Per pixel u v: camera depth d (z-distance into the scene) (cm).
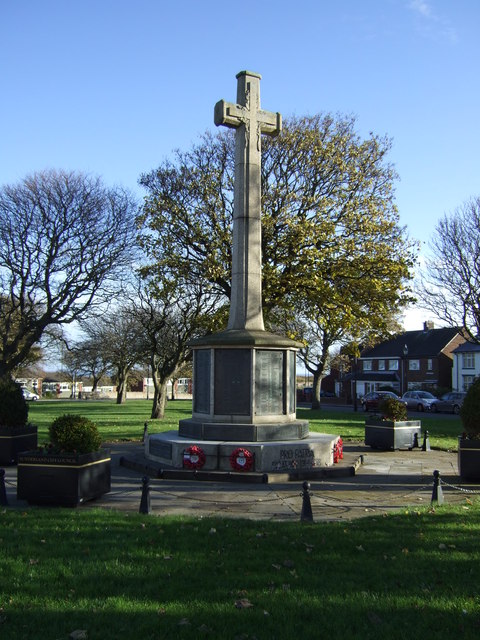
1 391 1546
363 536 734
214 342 1332
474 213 3206
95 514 862
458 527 780
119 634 456
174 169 2722
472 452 1202
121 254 3350
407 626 473
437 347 6550
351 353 2805
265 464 1233
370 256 2450
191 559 641
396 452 1762
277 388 1364
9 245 3206
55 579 579
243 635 456
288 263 2478
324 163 2570
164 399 3397
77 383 10094
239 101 1439
